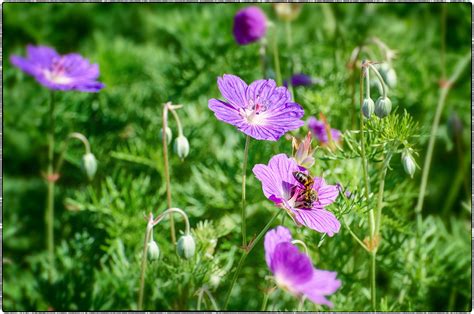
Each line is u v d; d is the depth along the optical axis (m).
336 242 0.69
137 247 0.71
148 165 0.76
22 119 0.79
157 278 0.68
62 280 0.71
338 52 0.80
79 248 0.73
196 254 0.66
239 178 0.72
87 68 0.67
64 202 0.77
